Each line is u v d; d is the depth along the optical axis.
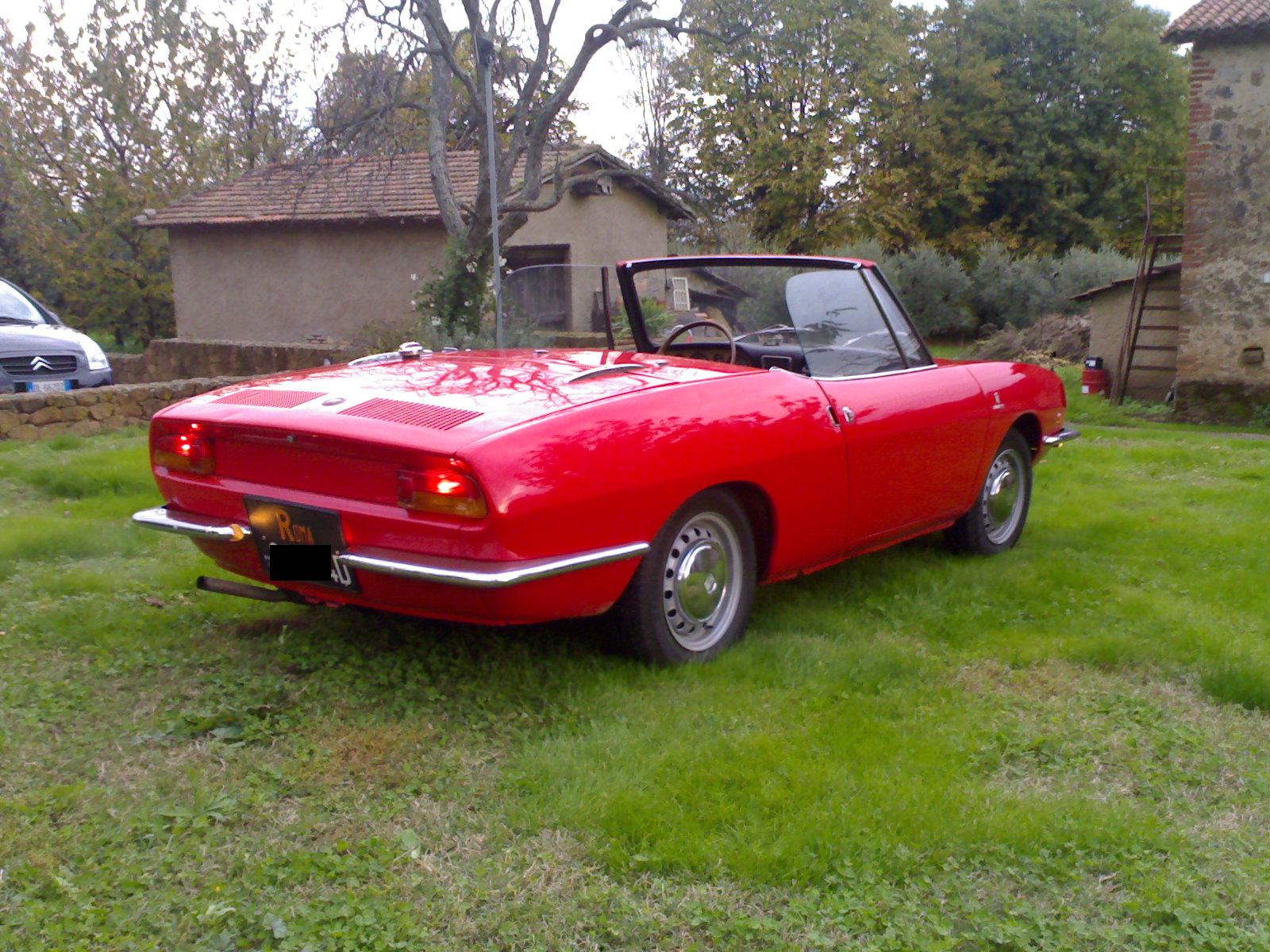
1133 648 4.29
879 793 3.07
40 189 25.84
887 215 35.59
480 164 15.71
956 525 5.60
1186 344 14.35
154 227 22.25
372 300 20.84
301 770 3.21
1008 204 39.50
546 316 17.81
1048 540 6.11
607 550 3.58
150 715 3.58
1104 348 16.77
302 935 2.44
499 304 13.98
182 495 4.01
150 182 26.12
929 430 4.93
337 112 15.84
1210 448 10.03
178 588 4.86
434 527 3.36
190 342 16.53
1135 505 7.21
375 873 2.70
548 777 3.14
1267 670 4.02
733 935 2.50
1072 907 2.66
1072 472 8.42
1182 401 14.47
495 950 2.44
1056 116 38.12
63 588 4.82
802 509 4.30
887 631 4.59
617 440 3.60
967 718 3.67
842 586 5.14
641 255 23.23
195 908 2.53
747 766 3.21
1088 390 16.53
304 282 21.47
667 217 24.17
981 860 2.81
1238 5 13.81
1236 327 14.09
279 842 2.83
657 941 2.48
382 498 3.49
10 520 5.94
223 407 3.91
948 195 37.72
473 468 3.27
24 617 4.42
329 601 3.82
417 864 2.74
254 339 22.27
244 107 24.62
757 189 36.25
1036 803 3.08
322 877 2.67
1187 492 7.57
